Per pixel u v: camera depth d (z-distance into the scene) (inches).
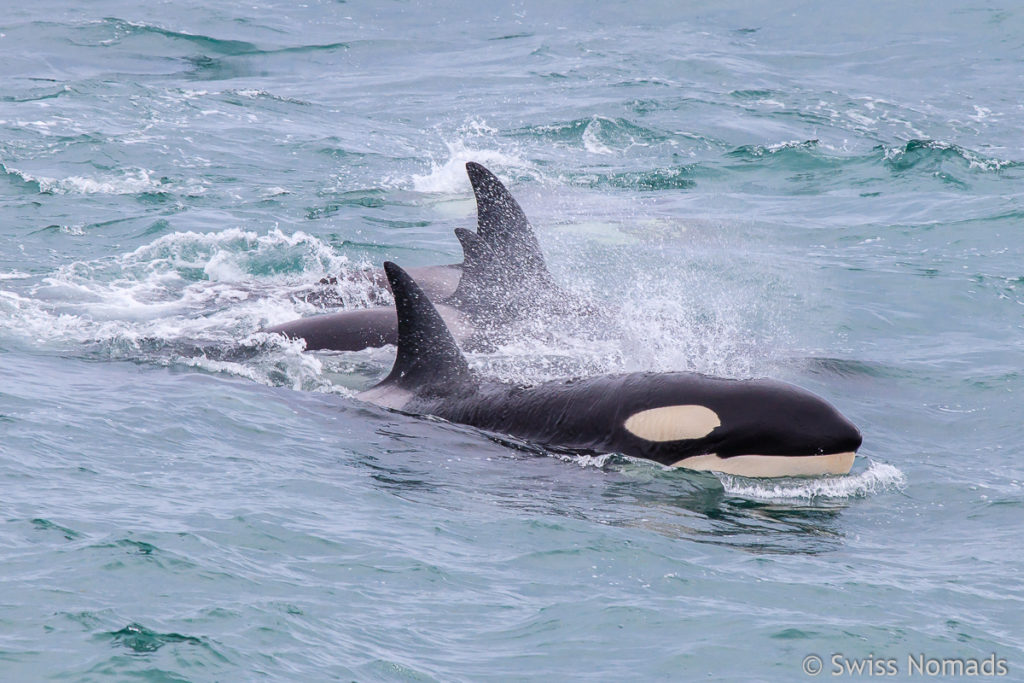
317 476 1256.8
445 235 2716.5
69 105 3880.4
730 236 2743.6
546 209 2999.5
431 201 3048.7
